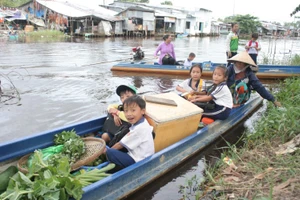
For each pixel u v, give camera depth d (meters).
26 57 13.98
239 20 50.19
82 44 22.31
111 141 3.91
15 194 2.39
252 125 5.57
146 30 37.66
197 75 5.50
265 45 28.72
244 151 4.12
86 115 5.96
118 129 4.05
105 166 3.42
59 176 2.54
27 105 6.51
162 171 3.63
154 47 22.14
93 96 7.35
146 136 3.48
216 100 4.98
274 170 3.37
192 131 4.47
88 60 13.73
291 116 4.70
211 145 4.70
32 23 32.25
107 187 2.96
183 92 5.59
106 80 9.33
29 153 3.55
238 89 5.59
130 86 4.39
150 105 4.10
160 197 3.40
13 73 10.05
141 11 36.69
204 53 19.50
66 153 3.37
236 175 3.53
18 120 5.61
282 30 56.66
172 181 3.73
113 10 41.97
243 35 48.44
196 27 49.16
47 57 14.24
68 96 7.30
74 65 12.07
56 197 2.39
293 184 2.93
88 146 3.64
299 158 3.50
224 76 4.95
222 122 5.07
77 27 32.69
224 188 3.23
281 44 31.03
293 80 7.79
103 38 31.23
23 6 32.81
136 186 3.29
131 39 32.00
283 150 3.89
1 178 2.94
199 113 4.35
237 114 5.68
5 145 3.30
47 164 2.85
